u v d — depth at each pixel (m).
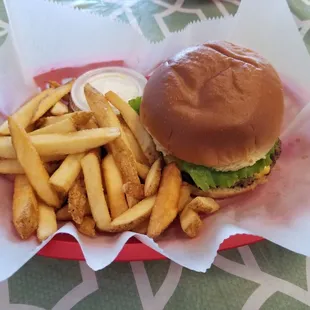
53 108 0.32
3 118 0.34
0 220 0.27
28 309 0.24
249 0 0.35
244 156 0.27
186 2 0.49
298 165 0.31
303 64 0.33
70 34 0.37
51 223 0.26
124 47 0.39
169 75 0.28
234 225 0.26
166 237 0.27
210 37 0.37
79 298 0.24
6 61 0.34
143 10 0.48
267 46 0.35
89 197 0.26
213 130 0.26
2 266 0.23
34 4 0.35
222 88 0.27
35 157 0.26
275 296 0.24
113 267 0.26
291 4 0.49
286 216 0.27
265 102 0.27
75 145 0.27
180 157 0.28
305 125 0.32
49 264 0.26
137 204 0.27
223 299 0.24
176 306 0.24
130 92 0.37
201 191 0.29
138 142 0.30
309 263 0.26
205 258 0.24
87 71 0.38
